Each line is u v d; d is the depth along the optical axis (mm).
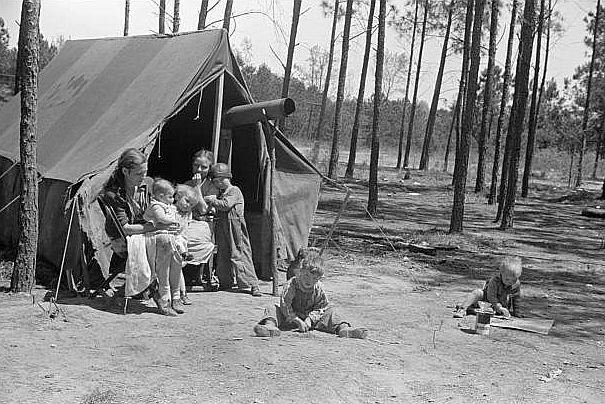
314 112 60000
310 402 5328
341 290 10242
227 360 6223
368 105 65562
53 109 11695
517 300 9016
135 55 11492
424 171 44531
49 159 10070
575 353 7461
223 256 9523
